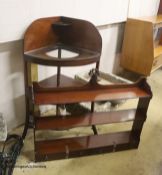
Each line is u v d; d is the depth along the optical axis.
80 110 1.93
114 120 1.61
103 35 2.38
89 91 1.48
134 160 1.62
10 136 1.68
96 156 1.63
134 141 1.70
